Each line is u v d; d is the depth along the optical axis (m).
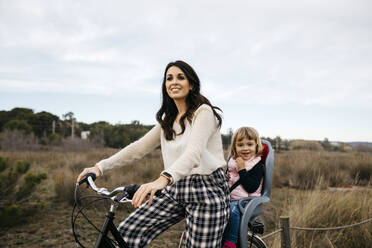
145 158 11.07
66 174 7.09
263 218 5.01
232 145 2.71
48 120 30.83
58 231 4.32
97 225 4.60
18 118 30.81
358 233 3.95
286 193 6.65
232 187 2.46
